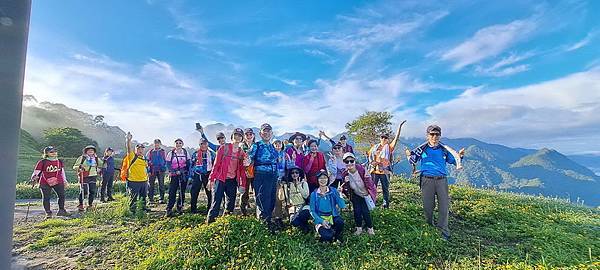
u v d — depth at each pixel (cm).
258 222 739
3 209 147
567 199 1527
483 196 1155
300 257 630
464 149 767
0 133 145
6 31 147
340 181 863
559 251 676
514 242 750
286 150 861
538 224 862
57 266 615
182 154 946
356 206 758
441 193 771
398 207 962
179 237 680
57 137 5775
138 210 953
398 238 715
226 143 812
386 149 973
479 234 792
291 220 777
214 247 645
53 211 1114
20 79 153
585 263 614
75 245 707
